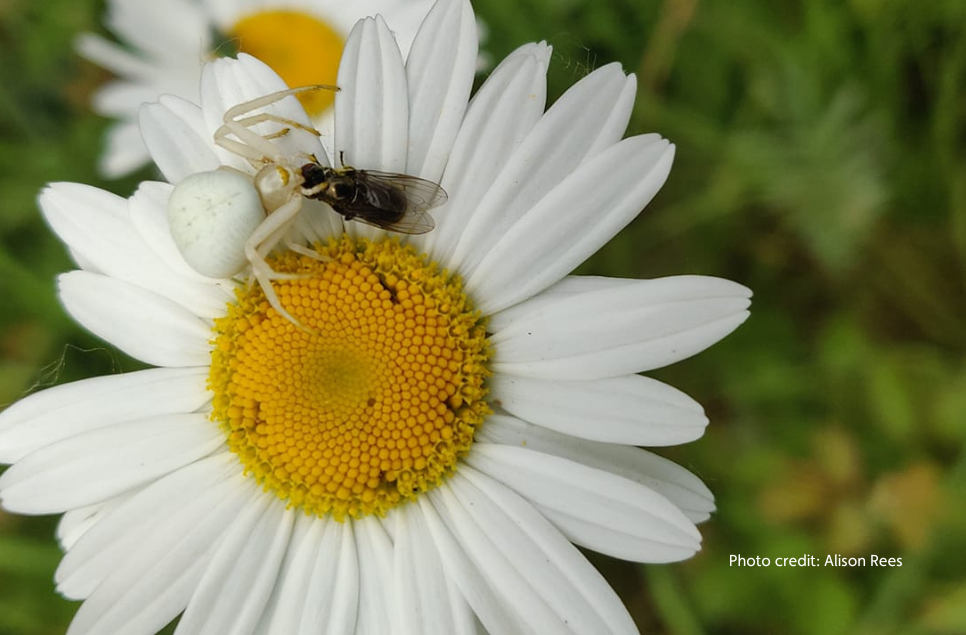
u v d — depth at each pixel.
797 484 0.16
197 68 0.16
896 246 0.17
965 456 0.16
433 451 0.13
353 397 0.13
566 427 0.13
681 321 0.12
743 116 0.17
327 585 0.13
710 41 0.17
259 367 0.13
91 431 0.13
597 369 0.12
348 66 0.13
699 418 0.12
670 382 0.17
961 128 0.16
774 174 0.16
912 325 0.17
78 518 0.13
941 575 0.16
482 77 0.16
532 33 0.16
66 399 0.13
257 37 0.15
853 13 0.16
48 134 0.17
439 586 0.13
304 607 0.13
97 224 0.13
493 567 0.13
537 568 0.12
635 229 0.17
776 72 0.16
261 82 0.13
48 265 0.17
